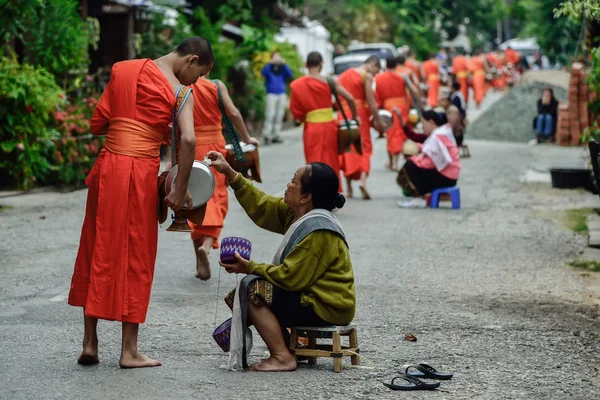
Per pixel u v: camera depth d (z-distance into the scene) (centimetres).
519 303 1416
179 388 976
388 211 2355
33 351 1113
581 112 4191
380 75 3177
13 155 2623
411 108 3400
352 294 1038
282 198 1082
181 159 1005
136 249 1016
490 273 1639
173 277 1555
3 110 2539
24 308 1336
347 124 2230
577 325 1285
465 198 2602
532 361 1105
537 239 1988
